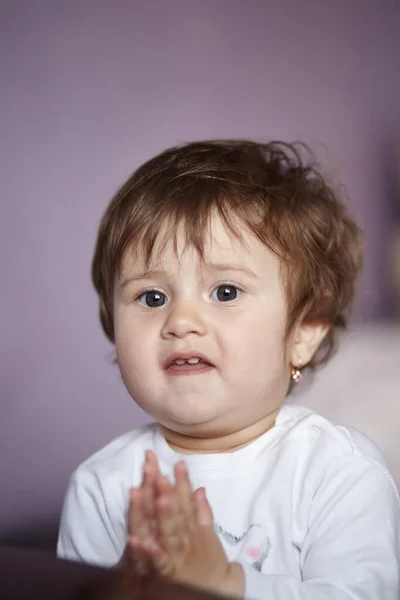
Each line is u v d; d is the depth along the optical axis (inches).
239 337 38.7
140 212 41.6
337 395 102.0
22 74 131.6
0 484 105.7
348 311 53.9
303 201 46.9
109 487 42.4
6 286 126.7
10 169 129.3
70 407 126.8
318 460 38.4
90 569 21.8
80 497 43.5
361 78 186.1
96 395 128.6
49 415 125.1
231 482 39.4
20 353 126.1
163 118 150.8
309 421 40.6
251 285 39.6
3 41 130.3
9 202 128.6
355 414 95.1
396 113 189.6
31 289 128.4
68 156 134.8
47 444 121.1
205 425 39.3
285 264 41.5
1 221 127.7
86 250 133.3
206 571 28.6
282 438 40.2
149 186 43.5
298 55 177.0
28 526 86.9
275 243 41.2
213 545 29.0
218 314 39.0
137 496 27.6
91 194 136.3
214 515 38.6
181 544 27.6
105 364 129.6
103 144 139.7
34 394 125.4
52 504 98.5
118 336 41.0
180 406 38.6
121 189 47.0
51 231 131.1
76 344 129.6
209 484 39.5
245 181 43.9
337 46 183.0
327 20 181.8
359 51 186.1
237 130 165.6
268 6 172.1
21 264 128.2
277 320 40.5
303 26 177.8
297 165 52.8
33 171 131.0
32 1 133.2
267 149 53.3
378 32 188.5
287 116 174.7
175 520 27.4
